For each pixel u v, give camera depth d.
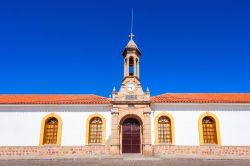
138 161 20.28
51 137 26.30
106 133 25.92
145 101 26.17
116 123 25.66
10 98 29.03
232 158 21.06
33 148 25.53
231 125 25.94
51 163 20.27
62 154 25.31
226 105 26.61
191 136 25.62
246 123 25.97
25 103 26.72
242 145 25.27
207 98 28.09
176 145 25.31
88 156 23.25
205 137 25.95
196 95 30.08
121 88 26.98
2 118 26.53
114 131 25.44
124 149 26.02
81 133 26.00
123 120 26.70
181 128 25.88
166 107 26.64
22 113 26.75
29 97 29.64
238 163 20.03
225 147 25.19
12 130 26.16
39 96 30.25
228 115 26.27
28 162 20.33
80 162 20.25
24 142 25.77
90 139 26.12
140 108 26.16
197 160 20.34
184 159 20.50
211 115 26.27
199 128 25.84
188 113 26.39
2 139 25.84
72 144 25.64
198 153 25.08
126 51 28.86
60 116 26.58
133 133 26.50
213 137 25.97
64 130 26.11
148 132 25.34
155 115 26.38
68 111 26.75
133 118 26.78
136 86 27.05
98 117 26.61
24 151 25.45
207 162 20.19
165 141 25.81
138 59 29.17
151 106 26.67
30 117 26.61
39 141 25.77
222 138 25.53
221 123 26.03
